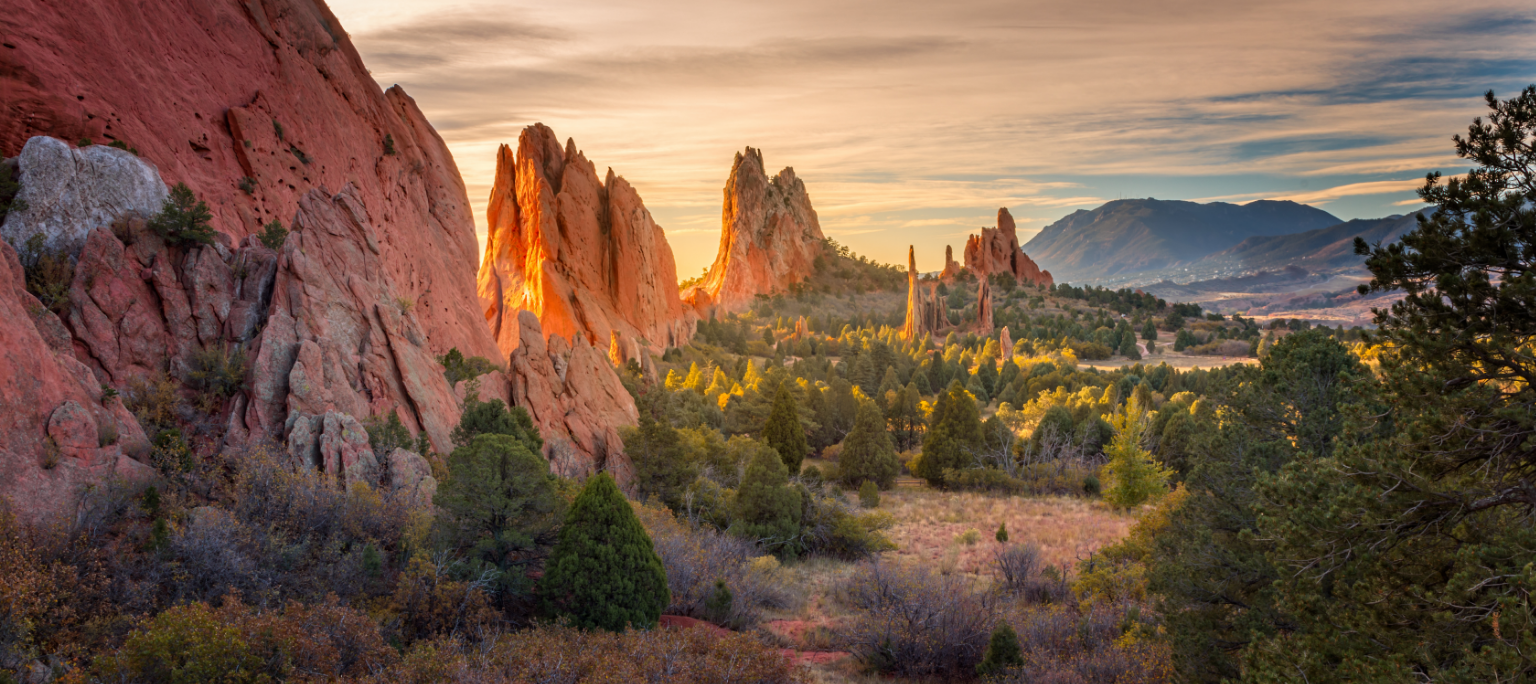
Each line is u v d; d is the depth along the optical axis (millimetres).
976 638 25328
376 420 31172
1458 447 12859
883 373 130375
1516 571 11617
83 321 27203
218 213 41688
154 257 30281
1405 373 13188
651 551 24125
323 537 23031
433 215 71688
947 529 47844
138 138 38219
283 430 28203
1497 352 12109
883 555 41156
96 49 37906
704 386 110188
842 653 26750
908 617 25625
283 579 20188
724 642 20453
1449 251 12367
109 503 20875
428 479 29109
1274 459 21922
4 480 19406
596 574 22672
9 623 15352
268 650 16047
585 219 154750
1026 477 62875
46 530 19156
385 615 19891
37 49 34656
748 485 41312
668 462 44062
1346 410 15383
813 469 60000
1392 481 13391
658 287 169750
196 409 28234
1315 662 13414
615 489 23922
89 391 23750
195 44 46594
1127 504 51812
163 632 15031
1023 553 35031
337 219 36781
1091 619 25828
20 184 28953
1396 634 12773
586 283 149875
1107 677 20891
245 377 29391
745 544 36312
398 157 65188
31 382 21109
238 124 46094
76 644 15852
